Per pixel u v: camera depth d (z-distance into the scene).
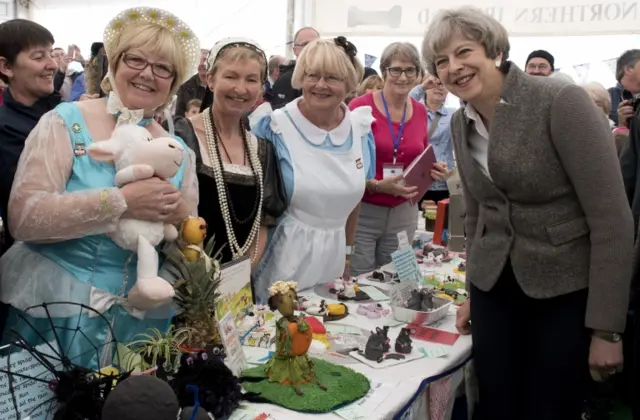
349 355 1.99
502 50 1.83
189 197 1.85
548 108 1.73
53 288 1.59
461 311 2.30
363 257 3.33
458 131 2.08
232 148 2.40
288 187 2.55
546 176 1.77
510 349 2.02
